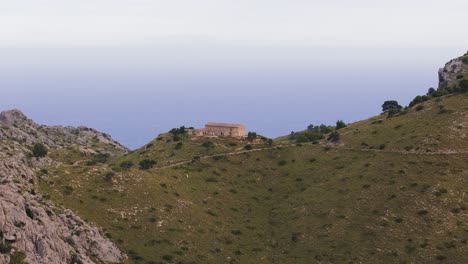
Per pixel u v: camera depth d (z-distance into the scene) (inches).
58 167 6510.8
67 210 5039.4
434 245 5610.2
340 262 5644.7
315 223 6461.6
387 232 5940.0
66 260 4151.1
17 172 5428.2
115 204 6058.1
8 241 3804.1
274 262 5885.8
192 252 5684.1
